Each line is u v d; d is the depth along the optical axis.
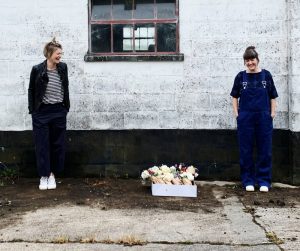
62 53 7.65
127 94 7.64
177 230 5.18
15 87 7.70
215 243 4.81
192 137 7.61
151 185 6.90
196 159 7.62
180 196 6.63
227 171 7.59
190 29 7.54
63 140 7.20
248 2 7.47
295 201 6.43
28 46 7.67
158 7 7.68
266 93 6.95
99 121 7.68
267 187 6.96
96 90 7.65
